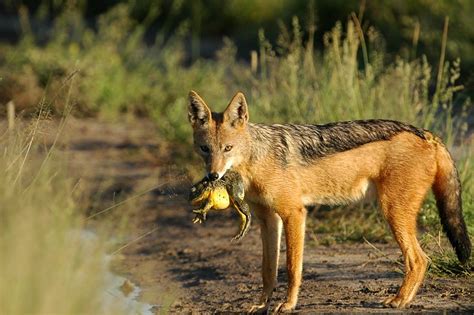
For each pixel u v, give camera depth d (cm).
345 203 1129
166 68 2784
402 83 1627
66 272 809
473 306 1032
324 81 1653
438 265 1151
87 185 1702
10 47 2908
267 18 3316
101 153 2014
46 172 1117
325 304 1071
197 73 2573
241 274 1250
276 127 1116
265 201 1091
